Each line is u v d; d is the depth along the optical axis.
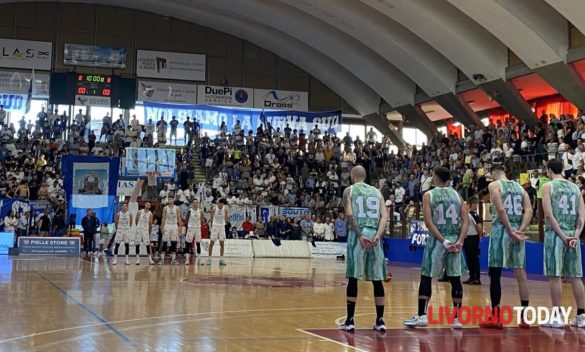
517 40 21.92
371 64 29.95
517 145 21.38
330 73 32.66
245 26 31.25
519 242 6.69
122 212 15.68
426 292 6.46
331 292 9.78
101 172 22.23
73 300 7.93
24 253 19.88
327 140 30.02
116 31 30.86
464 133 28.75
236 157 27.27
